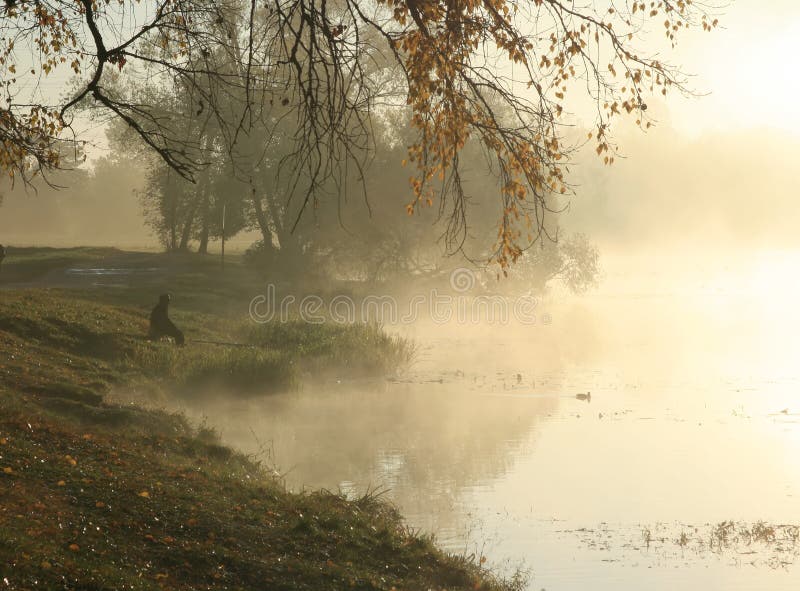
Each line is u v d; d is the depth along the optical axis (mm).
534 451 20438
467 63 10984
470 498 16609
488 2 10742
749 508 16250
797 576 12789
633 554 13727
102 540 10594
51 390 18578
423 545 12906
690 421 24172
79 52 13750
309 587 10648
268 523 12461
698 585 12211
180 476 13766
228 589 10250
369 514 14148
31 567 9070
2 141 14398
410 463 19078
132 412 17922
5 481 11719
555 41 10727
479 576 12242
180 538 11266
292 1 10617
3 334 23516
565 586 12250
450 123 10906
